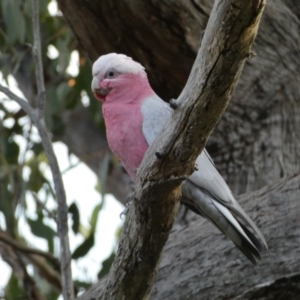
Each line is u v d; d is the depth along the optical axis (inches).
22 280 450.0
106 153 482.9
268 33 392.8
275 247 313.1
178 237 339.6
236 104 393.7
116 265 254.8
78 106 525.0
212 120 225.0
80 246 422.6
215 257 321.4
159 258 252.4
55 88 463.8
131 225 247.8
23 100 356.5
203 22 362.9
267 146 395.2
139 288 256.5
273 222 319.9
